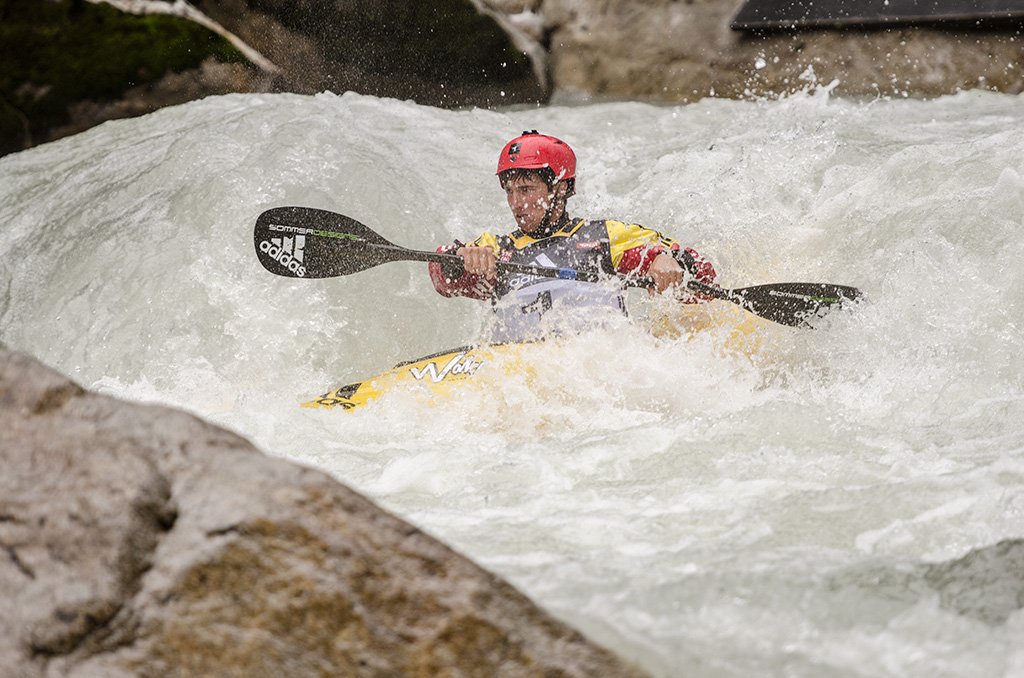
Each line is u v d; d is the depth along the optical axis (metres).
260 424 11.84
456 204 20.08
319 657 4.65
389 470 9.94
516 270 14.35
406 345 17.34
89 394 5.46
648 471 9.43
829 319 13.95
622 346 13.34
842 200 18.30
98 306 17.39
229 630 4.64
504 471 9.67
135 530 4.81
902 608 5.94
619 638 5.47
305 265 15.27
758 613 5.88
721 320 14.09
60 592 4.66
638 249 15.09
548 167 14.80
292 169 19.19
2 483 5.03
